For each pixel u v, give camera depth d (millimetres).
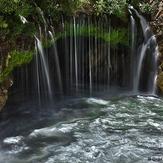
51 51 11250
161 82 12047
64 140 8992
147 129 9484
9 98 10375
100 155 8242
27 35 10070
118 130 9438
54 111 10773
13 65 9977
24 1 9766
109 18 12320
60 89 11773
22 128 9680
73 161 8031
